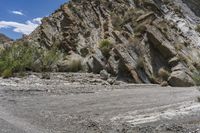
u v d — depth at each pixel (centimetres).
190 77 2762
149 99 1692
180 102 1557
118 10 4225
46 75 2778
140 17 3622
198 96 1700
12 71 2962
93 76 2856
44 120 1223
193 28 4316
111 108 1453
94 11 4322
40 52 3353
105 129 1092
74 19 4247
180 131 1030
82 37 3912
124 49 3075
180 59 3030
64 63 3278
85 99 1723
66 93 1958
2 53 3353
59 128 1103
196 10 4884
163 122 1158
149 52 3117
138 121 1192
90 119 1248
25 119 1223
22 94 1880
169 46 3141
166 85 2712
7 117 1231
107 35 3747
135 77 2839
